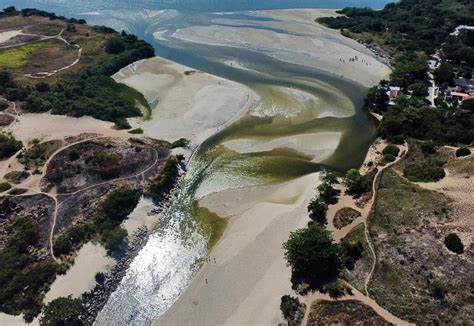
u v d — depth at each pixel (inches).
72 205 3368.6
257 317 2608.3
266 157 4097.0
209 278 2878.9
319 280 2792.8
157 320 2650.1
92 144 3971.5
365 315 2532.0
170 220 3408.0
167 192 3659.0
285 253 2930.6
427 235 2989.7
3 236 3115.2
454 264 2753.4
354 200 3444.9
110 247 3097.9
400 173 3690.9
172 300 2778.1
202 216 3422.7
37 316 2664.9
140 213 3432.6
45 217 3257.9
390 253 2898.6
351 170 3585.1
